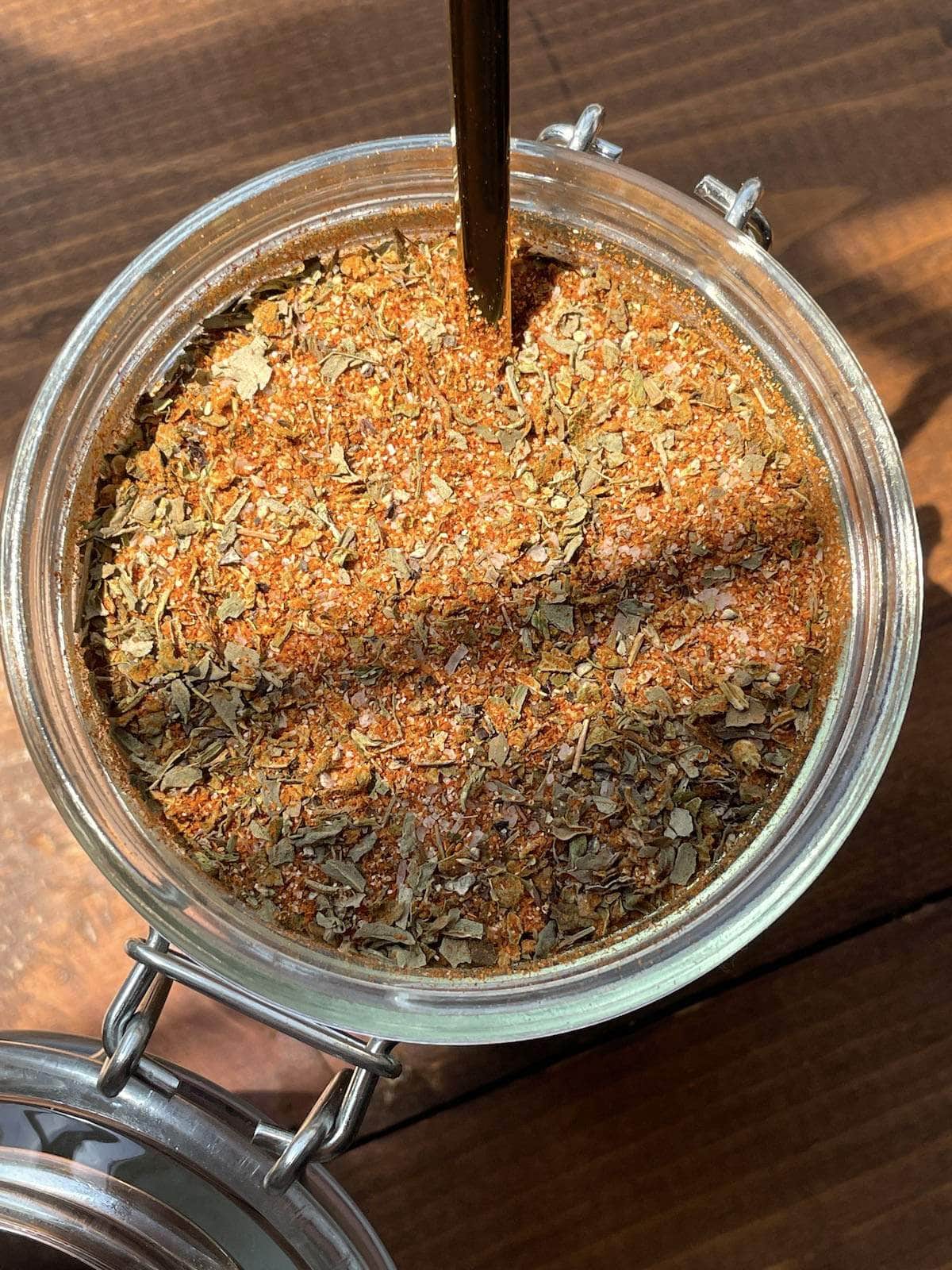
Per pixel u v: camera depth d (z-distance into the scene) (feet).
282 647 0.41
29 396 0.50
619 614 0.41
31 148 0.51
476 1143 0.48
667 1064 0.49
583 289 0.43
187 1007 0.49
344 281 0.43
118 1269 0.42
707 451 0.42
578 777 0.40
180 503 0.41
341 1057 0.37
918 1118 0.48
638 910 0.40
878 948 0.49
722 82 0.53
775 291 0.41
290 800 0.40
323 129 0.52
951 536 0.50
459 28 0.27
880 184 0.52
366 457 0.42
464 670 0.41
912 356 0.52
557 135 0.45
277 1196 0.42
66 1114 0.42
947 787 0.50
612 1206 0.48
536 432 0.42
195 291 0.42
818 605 0.42
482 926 0.40
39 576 0.40
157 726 0.40
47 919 0.48
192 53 0.52
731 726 0.41
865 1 0.53
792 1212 0.48
